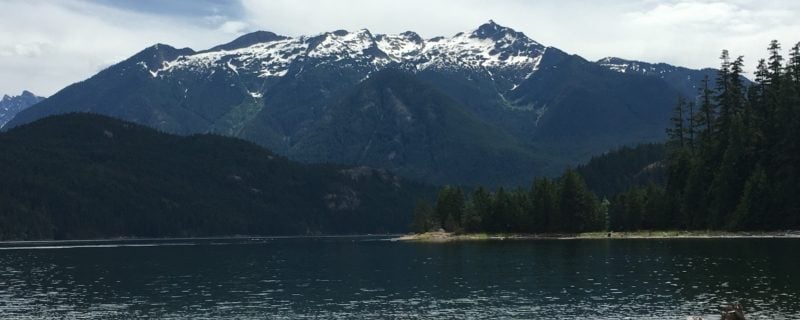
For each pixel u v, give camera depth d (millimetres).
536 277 98812
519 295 81938
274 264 145000
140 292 93625
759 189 161375
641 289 82625
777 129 169000
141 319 72250
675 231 180375
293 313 74250
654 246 147125
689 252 124812
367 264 136250
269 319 71000
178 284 103438
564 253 140125
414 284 96875
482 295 83062
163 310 77562
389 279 104438
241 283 103875
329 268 129625
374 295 86500
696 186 177500
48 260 166375
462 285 93250
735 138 172000
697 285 83062
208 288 97562
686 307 69812
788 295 73438
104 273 124375
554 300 77312
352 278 107938
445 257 144625
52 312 77125
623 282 89250
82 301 85312
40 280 111188
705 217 173750
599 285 87625
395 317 70438
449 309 73938
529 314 69500
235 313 74938
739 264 100812
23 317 74062
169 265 145250
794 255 110125
